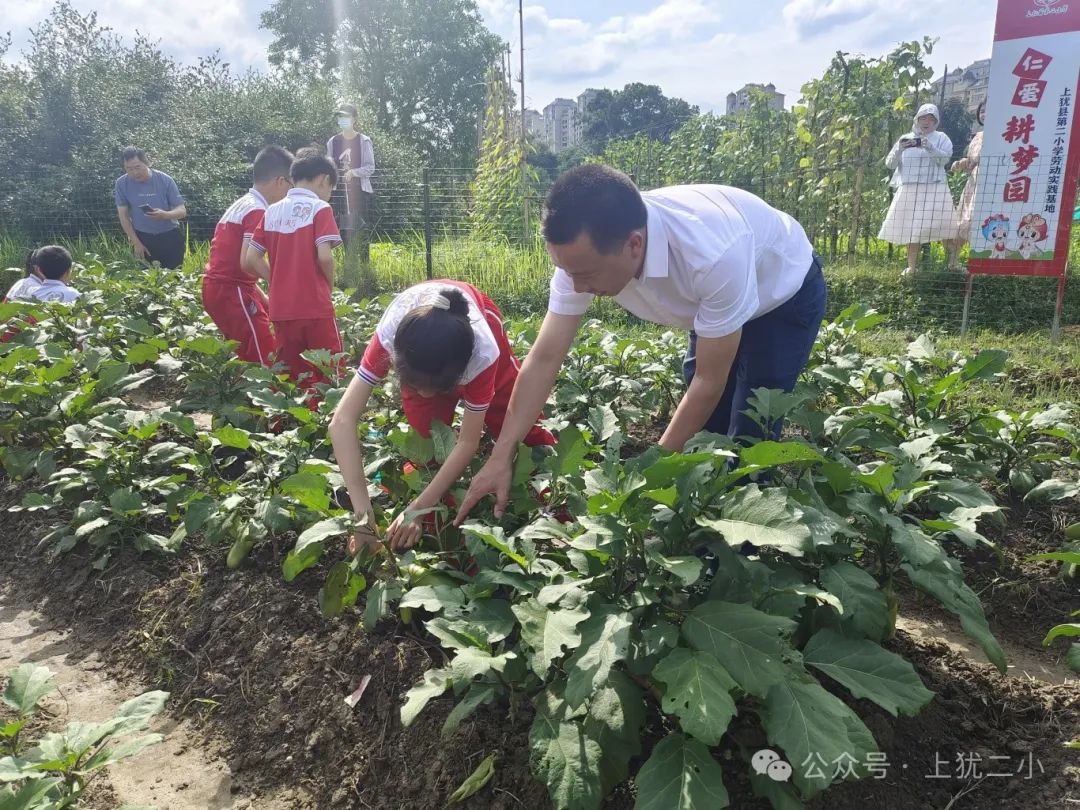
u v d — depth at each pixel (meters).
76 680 3.27
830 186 10.61
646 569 2.37
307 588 3.39
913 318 8.16
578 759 2.09
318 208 5.18
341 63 40.00
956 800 2.28
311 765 2.71
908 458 3.06
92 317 6.96
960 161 9.06
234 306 5.68
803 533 2.06
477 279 10.78
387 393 4.20
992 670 2.87
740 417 3.23
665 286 2.67
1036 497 3.75
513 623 2.41
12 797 2.11
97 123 16.61
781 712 1.97
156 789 2.69
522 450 3.01
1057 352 6.42
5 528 4.45
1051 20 6.48
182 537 3.71
